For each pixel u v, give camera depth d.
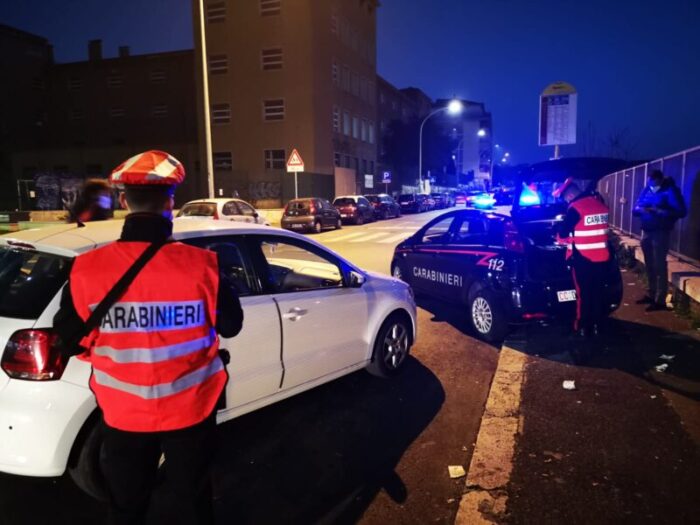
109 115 43.41
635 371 4.98
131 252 2.00
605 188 18.86
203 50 17.05
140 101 42.44
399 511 3.03
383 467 3.49
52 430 2.70
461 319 7.18
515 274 5.74
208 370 2.10
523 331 6.39
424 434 3.93
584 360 5.32
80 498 3.14
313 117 34.69
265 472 3.44
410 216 34.81
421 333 6.53
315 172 35.25
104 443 2.10
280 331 3.80
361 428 4.04
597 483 3.20
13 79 42.84
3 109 42.28
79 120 44.28
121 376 1.97
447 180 70.75
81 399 2.76
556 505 3.00
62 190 32.16
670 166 9.59
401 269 8.21
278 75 34.81
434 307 7.87
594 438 3.74
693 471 3.30
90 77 43.59
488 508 2.99
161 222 2.07
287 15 34.22
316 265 5.36
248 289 3.73
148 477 2.13
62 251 2.98
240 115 35.66
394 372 5.02
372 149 47.69
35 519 2.94
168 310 1.99
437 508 3.05
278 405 4.44
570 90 16.16
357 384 4.89
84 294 1.95
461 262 6.55
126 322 1.95
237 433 3.96
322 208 21.95
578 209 5.61
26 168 39.84
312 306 4.07
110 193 5.48
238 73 35.38
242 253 3.78
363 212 26.52
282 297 3.88
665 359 5.27
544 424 3.96
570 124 16.30
